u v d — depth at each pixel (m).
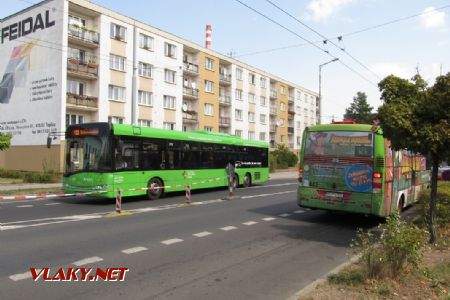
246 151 23.31
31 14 33.19
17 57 34.34
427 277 5.69
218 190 21.38
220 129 52.50
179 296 5.24
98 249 7.66
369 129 10.68
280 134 67.94
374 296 4.99
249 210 13.65
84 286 5.57
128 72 35.53
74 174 15.10
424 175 15.95
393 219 6.12
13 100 34.44
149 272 6.27
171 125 40.84
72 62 31.34
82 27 32.03
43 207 14.06
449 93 7.22
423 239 6.11
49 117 31.53
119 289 5.47
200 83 46.28
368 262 5.72
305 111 78.31
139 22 36.69
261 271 6.48
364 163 10.65
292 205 15.19
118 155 15.09
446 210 9.65
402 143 7.63
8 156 34.56
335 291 5.19
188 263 6.83
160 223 10.70
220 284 5.77
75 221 10.89
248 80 57.28
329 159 11.14
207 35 53.09
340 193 10.91
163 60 39.62
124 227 10.02
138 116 36.69
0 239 8.48
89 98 32.38
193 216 12.04
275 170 49.00
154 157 16.70
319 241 8.97
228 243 8.49
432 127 7.27
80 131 15.33
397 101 7.70
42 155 31.92
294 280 6.03
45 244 8.03
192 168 18.72
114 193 14.85
